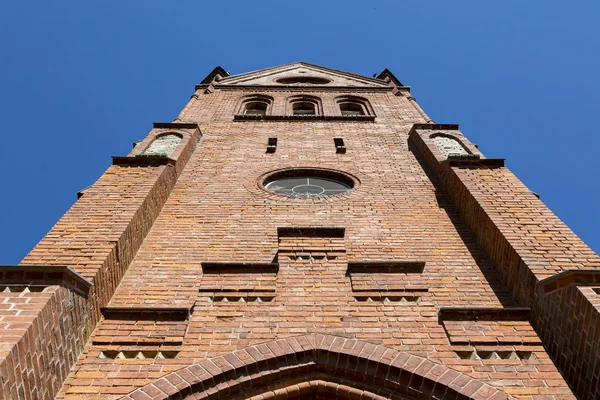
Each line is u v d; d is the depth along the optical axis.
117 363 6.54
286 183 12.51
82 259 7.62
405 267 7.88
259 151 14.24
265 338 6.75
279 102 20.45
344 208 10.79
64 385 6.20
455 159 11.48
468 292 8.06
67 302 6.55
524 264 7.70
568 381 6.33
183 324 7.05
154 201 10.30
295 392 6.35
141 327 7.06
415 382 6.20
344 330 6.86
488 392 6.00
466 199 10.26
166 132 14.50
